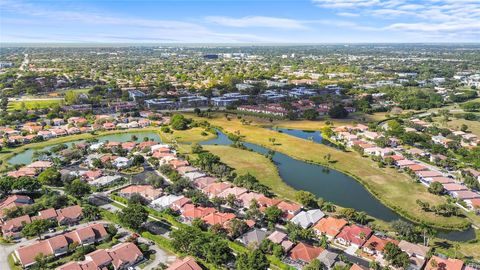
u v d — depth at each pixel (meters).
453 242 143.50
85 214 156.00
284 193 187.25
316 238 143.62
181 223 152.12
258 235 140.50
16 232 144.00
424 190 192.38
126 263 124.62
